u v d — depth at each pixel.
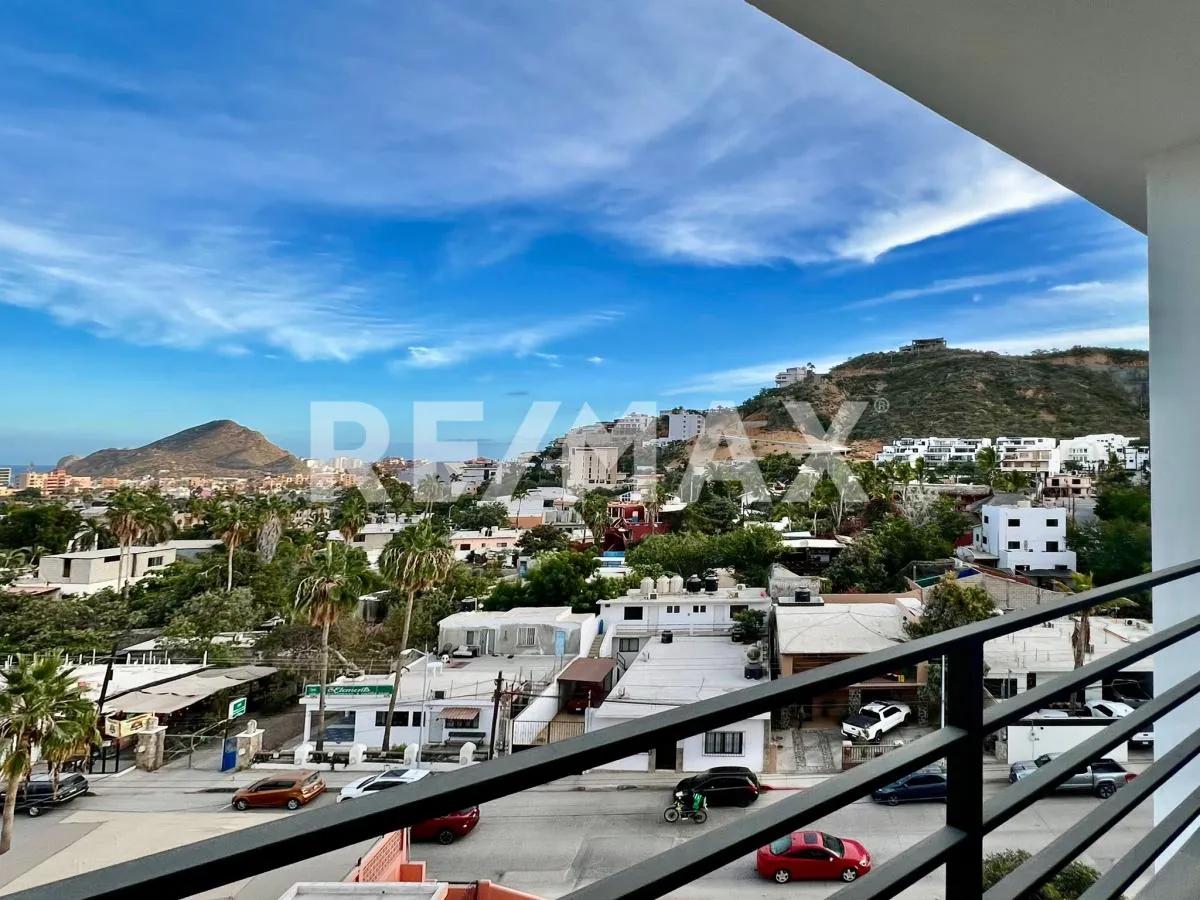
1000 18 1.04
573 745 0.39
